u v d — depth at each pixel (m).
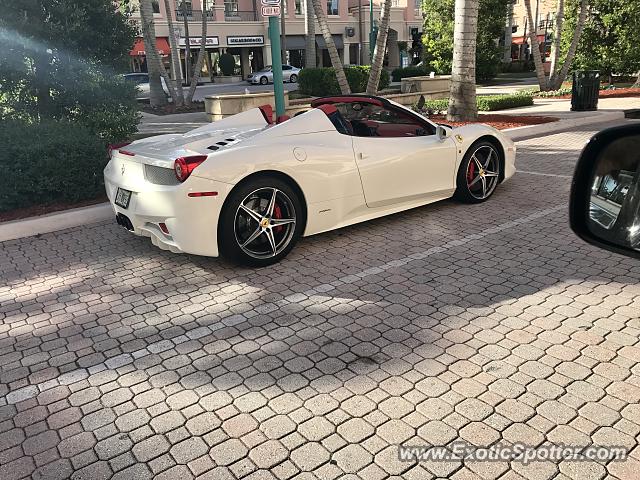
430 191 5.67
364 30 47.03
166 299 4.18
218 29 41.22
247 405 2.82
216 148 4.61
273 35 8.08
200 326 3.71
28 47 8.25
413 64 48.72
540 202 6.21
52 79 8.84
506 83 29.62
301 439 2.54
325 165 4.77
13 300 4.30
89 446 2.57
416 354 3.22
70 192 6.74
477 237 5.17
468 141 5.88
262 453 2.47
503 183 7.14
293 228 4.71
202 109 19.80
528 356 3.14
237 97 14.63
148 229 4.52
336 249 5.05
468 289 4.06
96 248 5.43
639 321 3.47
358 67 21.27
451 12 27.53
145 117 17.91
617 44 20.94
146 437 2.62
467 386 2.89
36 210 6.54
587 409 2.65
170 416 2.77
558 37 20.45
